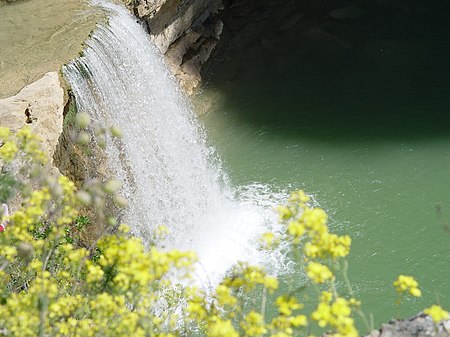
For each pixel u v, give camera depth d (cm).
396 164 1339
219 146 1453
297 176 1343
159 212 1236
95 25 1227
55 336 491
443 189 1262
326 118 1502
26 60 1138
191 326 777
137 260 445
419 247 1134
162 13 1456
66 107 1073
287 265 1088
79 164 1091
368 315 1001
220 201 1284
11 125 926
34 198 530
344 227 1199
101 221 1025
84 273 586
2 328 470
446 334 467
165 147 1320
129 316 471
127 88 1246
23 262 608
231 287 497
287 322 412
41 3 1334
